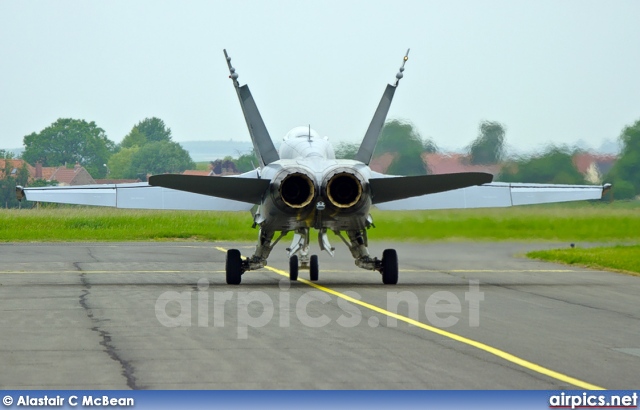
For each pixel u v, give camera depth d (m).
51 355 36.41
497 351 37.56
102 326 43.69
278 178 59.12
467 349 37.94
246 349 37.72
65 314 47.88
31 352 37.03
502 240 122.06
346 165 59.78
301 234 66.19
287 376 32.81
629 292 60.84
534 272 78.31
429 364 34.88
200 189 59.31
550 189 71.06
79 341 39.50
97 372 33.34
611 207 129.62
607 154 132.75
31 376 32.75
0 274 73.62
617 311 50.69
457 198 69.81
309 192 59.88
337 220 61.09
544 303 54.06
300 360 35.53
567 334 42.16
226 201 69.00
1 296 56.31
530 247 112.62
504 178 130.88
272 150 66.06
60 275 72.81
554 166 131.12
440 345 38.81
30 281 66.94
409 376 32.84
